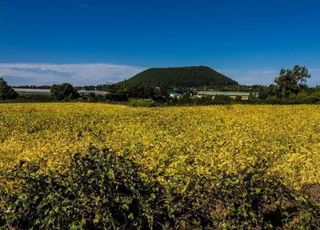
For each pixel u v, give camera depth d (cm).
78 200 812
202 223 872
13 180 894
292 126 2688
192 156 1362
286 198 927
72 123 2712
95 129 2398
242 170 938
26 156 1276
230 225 837
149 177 889
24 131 2252
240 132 2238
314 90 7894
